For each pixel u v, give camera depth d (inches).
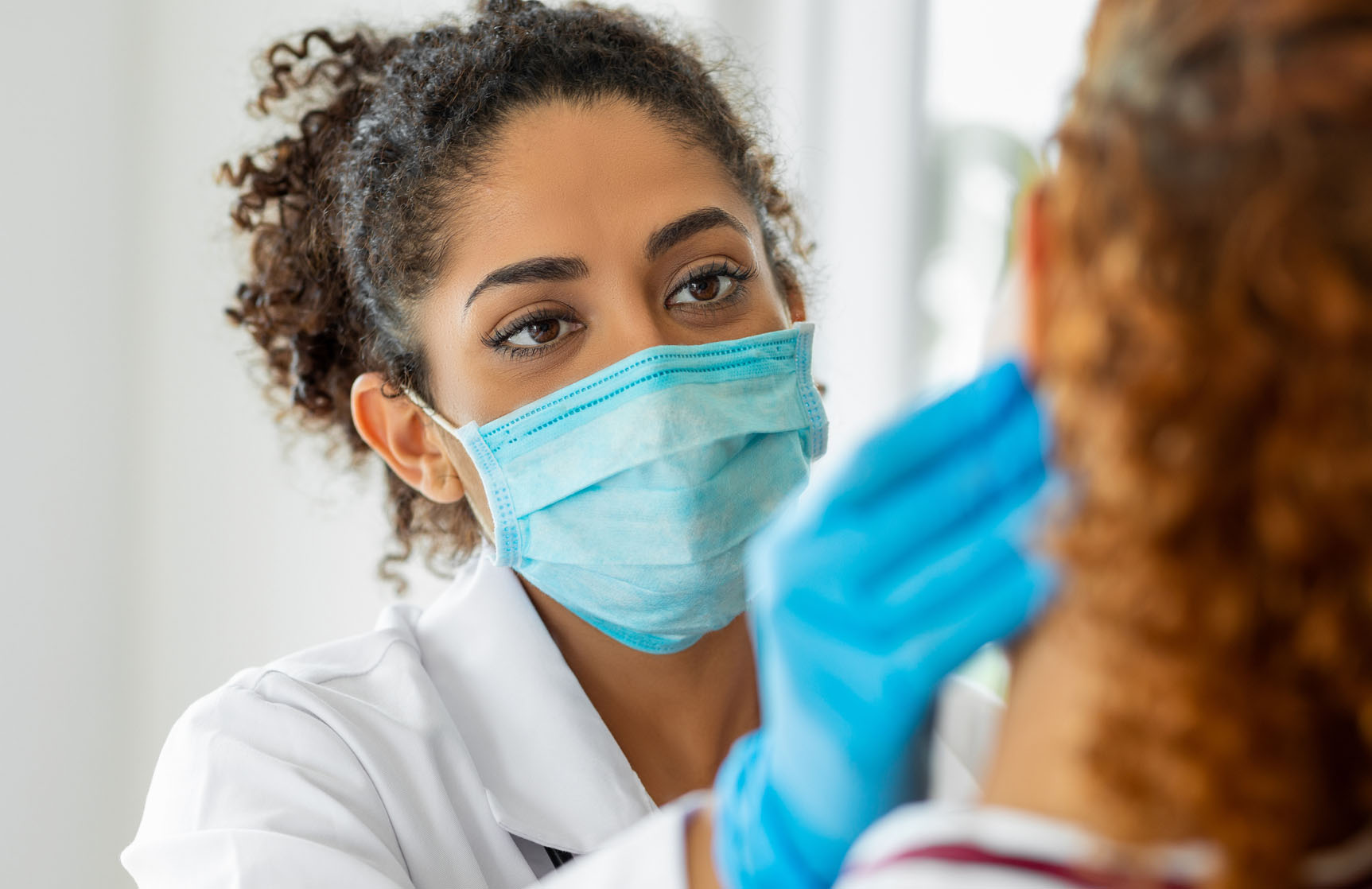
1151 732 17.9
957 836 19.4
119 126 85.5
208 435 89.0
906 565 22.1
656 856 26.1
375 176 52.5
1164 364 17.8
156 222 87.3
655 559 49.0
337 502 92.1
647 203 49.0
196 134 87.9
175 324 88.0
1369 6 17.3
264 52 66.3
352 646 53.9
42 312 83.1
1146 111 18.4
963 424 22.5
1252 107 17.4
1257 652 18.0
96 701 86.4
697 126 51.5
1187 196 17.9
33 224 82.6
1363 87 16.9
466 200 49.5
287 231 60.3
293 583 91.6
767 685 24.4
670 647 51.9
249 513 90.4
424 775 49.3
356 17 89.3
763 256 53.9
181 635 89.4
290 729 48.5
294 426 72.0
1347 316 16.7
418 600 94.3
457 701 52.3
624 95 50.1
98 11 84.3
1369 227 17.0
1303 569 17.6
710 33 89.5
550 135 49.0
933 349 112.8
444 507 62.4
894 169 108.2
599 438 48.7
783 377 52.0
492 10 57.6
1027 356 21.8
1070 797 19.3
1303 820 18.1
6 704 82.7
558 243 48.5
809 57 106.3
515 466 49.8
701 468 48.3
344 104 59.7
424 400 53.6
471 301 49.7
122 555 87.0
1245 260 17.4
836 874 23.3
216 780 47.3
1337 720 18.7
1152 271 18.1
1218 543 17.9
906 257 109.0
